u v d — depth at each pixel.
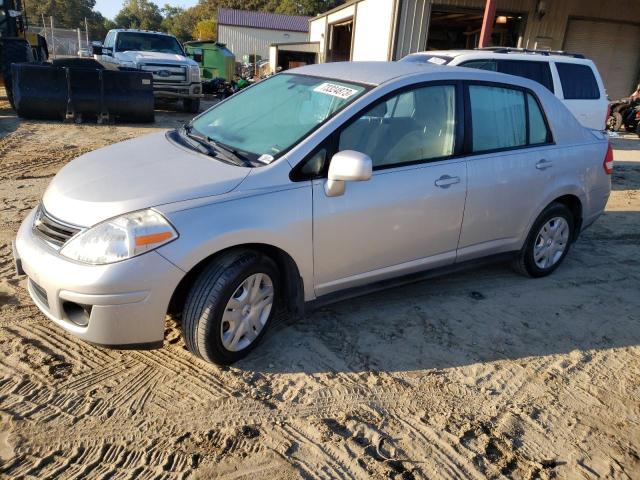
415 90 3.82
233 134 3.80
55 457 2.55
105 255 2.79
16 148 8.80
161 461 2.58
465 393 3.27
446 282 4.75
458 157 4.00
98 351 3.38
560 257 5.00
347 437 2.83
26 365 3.18
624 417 3.17
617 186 8.78
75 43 42.53
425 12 16.09
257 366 3.34
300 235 3.27
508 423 3.04
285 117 3.76
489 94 4.26
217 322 3.08
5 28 13.46
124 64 13.98
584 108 8.36
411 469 2.66
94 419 2.81
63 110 11.46
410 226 3.76
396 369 3.44
